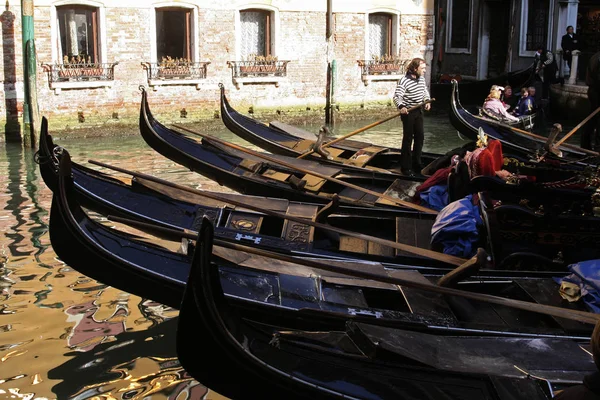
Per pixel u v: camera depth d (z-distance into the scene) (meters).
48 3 13.17
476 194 5.46
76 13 13.67
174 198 6.00
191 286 3.15
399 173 8.13
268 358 3.23
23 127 12.63
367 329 3.59
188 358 3.24
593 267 4.39
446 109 18.69
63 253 4.68
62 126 13.66
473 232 5.27
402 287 4.64
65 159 4.62
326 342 3.59
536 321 4.46
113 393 4.44
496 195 5.47
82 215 4.67
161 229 4.61
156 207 5.88
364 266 4.95
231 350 3.19
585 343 3.95
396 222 5.93
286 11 15.83
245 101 15.70
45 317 5.47
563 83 17.39
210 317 3.17
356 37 16.83
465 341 3.80
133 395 4.43
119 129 14.30
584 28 20.67
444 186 6.75
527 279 4.71
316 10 16.22
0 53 12.84
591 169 5.98
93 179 5.95
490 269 5.04
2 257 6.71
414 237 5.74
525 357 3.64
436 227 5.39
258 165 7.51
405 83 8.77
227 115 9.52
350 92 16.98
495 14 22.12
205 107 15.20
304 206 6.20
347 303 4.43
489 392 3.23
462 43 23.31
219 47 15.18
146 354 4.94
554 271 5.01
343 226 6.15
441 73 23.59
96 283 6.16
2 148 12.55
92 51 13.95
